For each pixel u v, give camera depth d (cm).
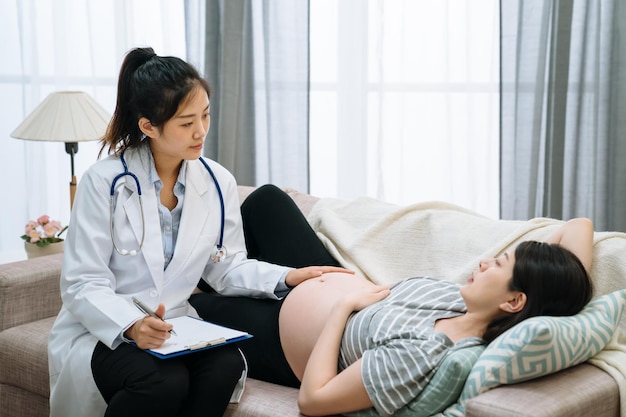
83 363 174
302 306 188
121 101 186
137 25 376
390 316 166
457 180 353
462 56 343
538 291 152
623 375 151
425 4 342
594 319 153
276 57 353
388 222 221
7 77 379
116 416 164
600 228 333
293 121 358
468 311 161
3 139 383
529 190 331
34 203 384
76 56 384
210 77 358
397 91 351
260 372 194
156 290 186
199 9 357
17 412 218
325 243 225
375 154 356
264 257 218
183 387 166
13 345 212
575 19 324
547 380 146
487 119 346
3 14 375
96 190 182
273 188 222
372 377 152
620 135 324
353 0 353
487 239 202
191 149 183
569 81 329
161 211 190
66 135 268
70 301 176
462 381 149
